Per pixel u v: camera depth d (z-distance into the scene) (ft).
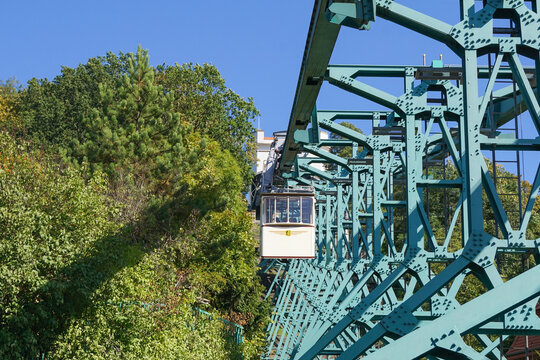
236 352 78.89
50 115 165.78
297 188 106.22
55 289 40.09
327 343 68.85
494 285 38.99
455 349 31.07
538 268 31.94
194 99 155.12
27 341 38.65
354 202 93.45
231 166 111.14
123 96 90.48
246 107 164.76
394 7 44.19
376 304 71.77
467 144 41.57
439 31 43.55
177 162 84.38
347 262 104.99
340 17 45.57
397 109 63.05
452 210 161.07
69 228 43.24
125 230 49.39
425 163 72.79
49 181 44.06
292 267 136.46
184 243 75.56
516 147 45.11
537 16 43.32
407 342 31.30
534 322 37.14
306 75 60.54
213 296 105.29
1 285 38.14
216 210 83.82
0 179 41.04
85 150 82.17
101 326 42.22
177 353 49.65
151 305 47.42
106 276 43.06
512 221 133.49
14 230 39.86
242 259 101.40
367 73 67.36
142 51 93.40
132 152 82.48
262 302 108.68
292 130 82.64
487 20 43.57
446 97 61.82
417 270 60.08
